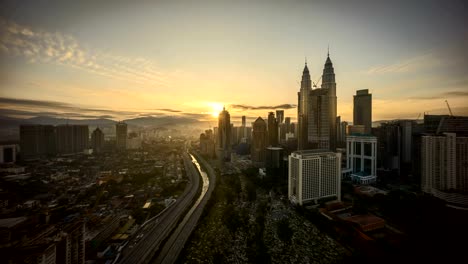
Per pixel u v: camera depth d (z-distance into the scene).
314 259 105.75
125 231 129.75
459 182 155.62
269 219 152.12
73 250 83.38
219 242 120.25
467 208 144.25
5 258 70.06
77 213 145.00
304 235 128.75
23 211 128.88
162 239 122.94
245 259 105.69
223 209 171.50
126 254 108.25
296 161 180.25
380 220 134.75
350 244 117.00
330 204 165.00
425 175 177.25
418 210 144.25
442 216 133.50
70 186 196.25
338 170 186.12
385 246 111.88
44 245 74.38
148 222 145.25
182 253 109.12
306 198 175.75
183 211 167.00
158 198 197.50
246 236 127.44
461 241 109.81
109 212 156.38
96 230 121.81
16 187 161.75
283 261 104.44
